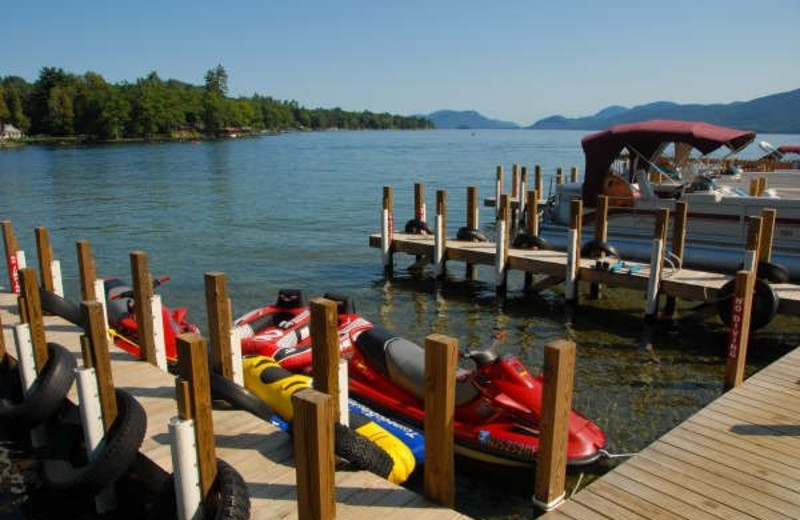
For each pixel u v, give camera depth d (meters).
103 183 43.34
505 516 6.91
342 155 82.94
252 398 7.35
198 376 4.86
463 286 16.97
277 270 18.72
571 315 14.28
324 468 4.42
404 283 17.31
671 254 13.63
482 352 7.71
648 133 15.99
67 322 10.88
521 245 16.77
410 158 76.88
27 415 7.72
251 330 10.39
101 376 6.33
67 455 7.23
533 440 7.11
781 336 12.74
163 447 6.68
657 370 11.05
